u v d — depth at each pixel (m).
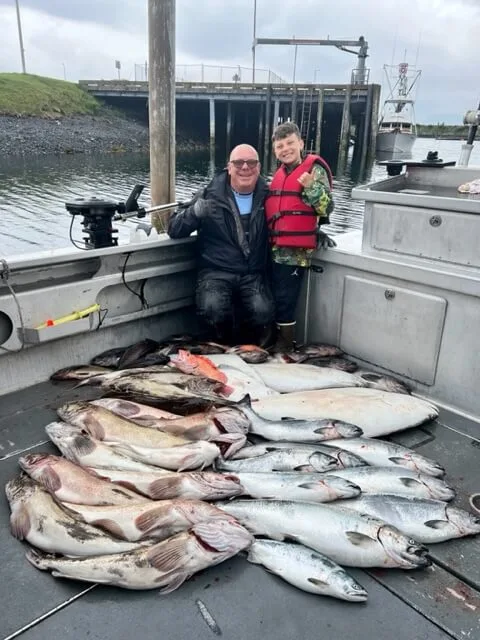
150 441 2.85
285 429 3.05
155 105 4.71
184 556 2.10
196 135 41.94
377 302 3.67
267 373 3.68
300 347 4.14
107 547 2.17
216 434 2.96
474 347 3.20
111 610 2.00
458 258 3.22
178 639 1.90
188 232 3.92
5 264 3.13
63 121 35.44
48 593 2.07
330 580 2.07
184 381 3.43
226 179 3.93
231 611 2.01
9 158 28.55
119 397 3.28
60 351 3.67
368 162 33.84
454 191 3.85
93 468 2.66
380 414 3.20
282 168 3.91
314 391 3.48
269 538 2.34
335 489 2.51
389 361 3.71
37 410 3.27
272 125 35.12
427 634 1.93
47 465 2.56
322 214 3.74
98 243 3.64
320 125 33.47
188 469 2.73
